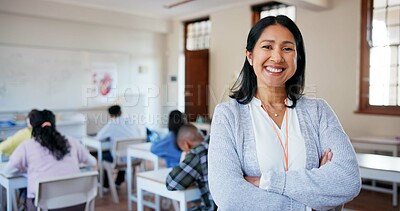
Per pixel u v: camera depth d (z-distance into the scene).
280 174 1.04
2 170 2.87
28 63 5.99
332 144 1.12
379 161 2.78
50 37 6.24
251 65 1.21
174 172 2.28
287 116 1.16
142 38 7.50
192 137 2.69
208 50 6.88
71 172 2.68
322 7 4.95
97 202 4.03
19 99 5.91
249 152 1.11
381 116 4.66
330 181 1.02
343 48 4.96
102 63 6.89
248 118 1.17
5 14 5.74
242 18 6.29
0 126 5.25
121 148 4.06
